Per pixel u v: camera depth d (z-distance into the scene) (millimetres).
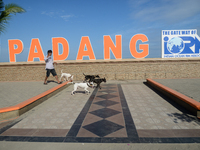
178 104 5176
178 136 3072
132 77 10961
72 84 9656
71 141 2955
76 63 11062
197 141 2875
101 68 11023
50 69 8180
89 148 2721
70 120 3988
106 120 3951
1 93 6277
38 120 4016
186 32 11312
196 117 4023
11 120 4035
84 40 11602
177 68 10688
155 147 2717
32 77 11078
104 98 6148
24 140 3021
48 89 7008
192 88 6461
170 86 7027
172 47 11461
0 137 3152
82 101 5762
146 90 7551
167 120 3883
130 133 3230
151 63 10766
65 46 11539
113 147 2738
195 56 11398
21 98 5434
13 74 11117
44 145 2840
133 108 4875
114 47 11500
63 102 5664
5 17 7914
